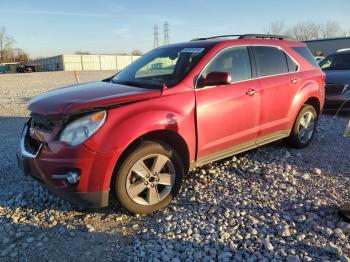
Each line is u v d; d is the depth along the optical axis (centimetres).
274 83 508
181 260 308
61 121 348
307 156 560
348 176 479
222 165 518
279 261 302
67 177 345
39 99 399
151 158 379
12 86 2272
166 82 416
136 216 383
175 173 396
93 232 355
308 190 436
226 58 458
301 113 571
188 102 404
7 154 603
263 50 511
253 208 393
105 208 400
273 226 357
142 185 375
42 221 378
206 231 349
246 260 305
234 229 352
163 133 392
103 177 347
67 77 3512
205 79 414
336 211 381
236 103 453
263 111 495
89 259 314
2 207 409
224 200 413
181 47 487
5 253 323
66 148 340
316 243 327
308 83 571
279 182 460
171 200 400
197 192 435
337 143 629
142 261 309
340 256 302
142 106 371
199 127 416
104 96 370
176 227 359
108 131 345
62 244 337
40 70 7738
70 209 400
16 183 478
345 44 2844
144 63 496
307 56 591
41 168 356
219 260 306
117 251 325
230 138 456
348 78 859
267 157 550
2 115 980
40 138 365
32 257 318
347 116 877
